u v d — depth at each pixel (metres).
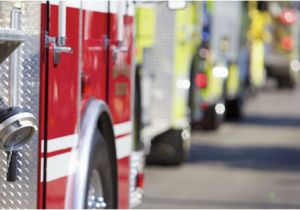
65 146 9.23
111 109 11.00
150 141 21.25
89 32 10.00
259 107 40.69
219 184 20.39
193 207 17.44
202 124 30.55
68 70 9.25
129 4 11.69
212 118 30.42
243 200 18.42
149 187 19.67
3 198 8.55
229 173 22.02
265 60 51.03
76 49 9.48
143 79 18.75
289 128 32.50
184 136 22.56
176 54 21.28
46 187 8.80
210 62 26.89
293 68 52.00
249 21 38.53
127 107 11.73
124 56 11.54
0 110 8.10
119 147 11.38
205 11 25.70
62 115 9.12
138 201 13.02
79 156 9.57
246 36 37.41
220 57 29.28
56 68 8.91
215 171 22.28
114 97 11.10
